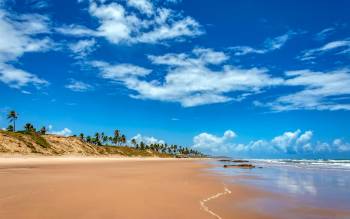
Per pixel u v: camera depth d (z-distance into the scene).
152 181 26.36
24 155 82.06
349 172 48.28
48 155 91.81
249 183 28.47
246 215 13.88
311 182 30.70
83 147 124.81
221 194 19.98
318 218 13.99
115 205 14.05
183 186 23.38
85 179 25.83
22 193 16.62
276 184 28.28
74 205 13.67
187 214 13.05
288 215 14.34
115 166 56.03
